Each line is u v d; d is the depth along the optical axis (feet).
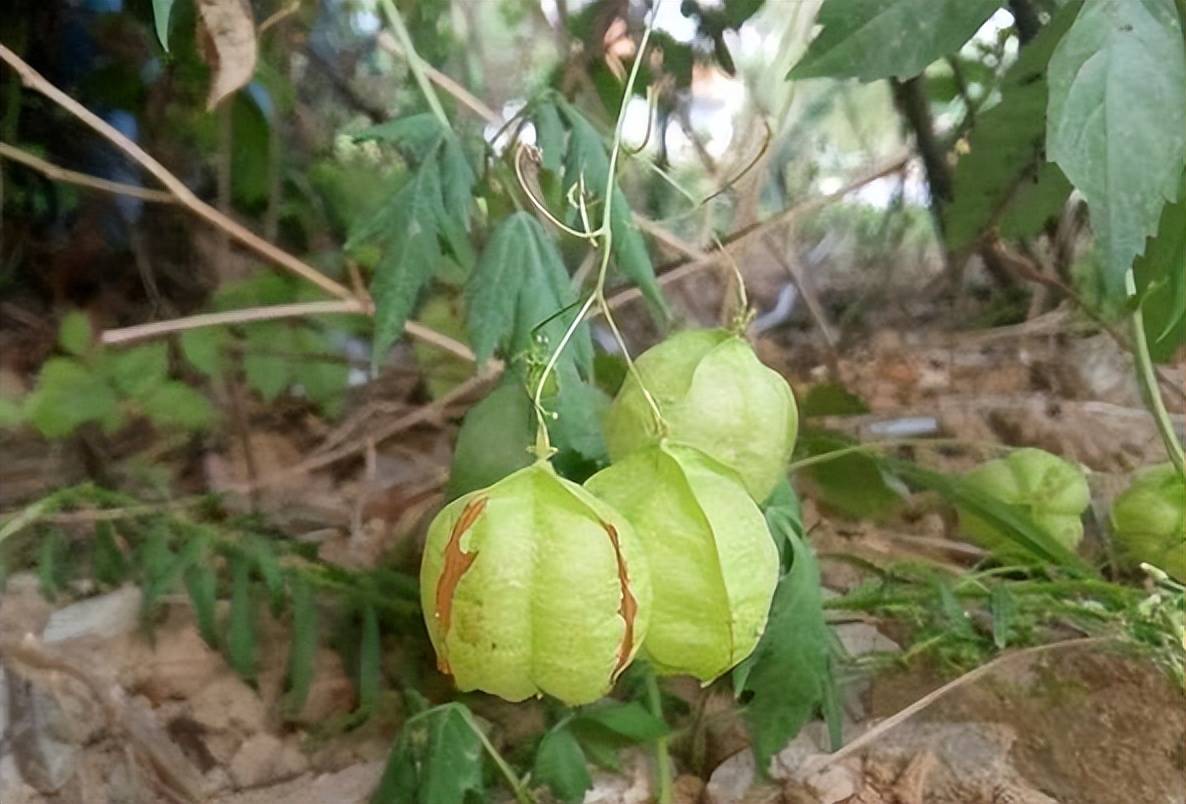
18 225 1.20
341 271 1.14
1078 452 1.13
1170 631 0.70
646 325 1.25
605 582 0.45
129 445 1.03
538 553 0.45
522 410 0.62
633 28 1.11
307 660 0.69
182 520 0.76
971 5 0.50
